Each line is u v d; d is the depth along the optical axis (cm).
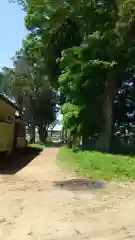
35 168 1781
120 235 665
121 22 2020
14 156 2578
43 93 6322
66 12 2666
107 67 2389
